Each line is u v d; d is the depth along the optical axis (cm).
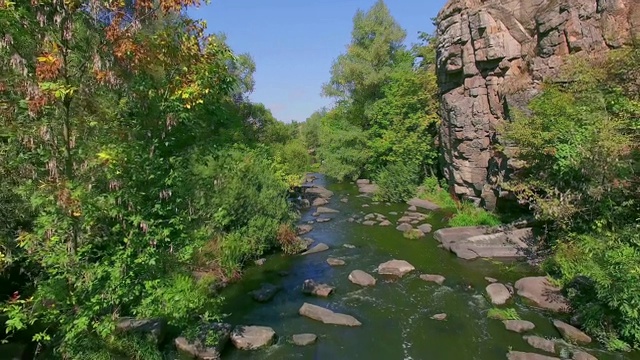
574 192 1245
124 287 615
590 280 989
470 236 1608
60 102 520
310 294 1206
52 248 568
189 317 772
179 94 598
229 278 1288
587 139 1164
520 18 1806
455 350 888
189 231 694
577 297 999
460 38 1975
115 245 615
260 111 2836
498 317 1007
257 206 1517
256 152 1714
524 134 1394
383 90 3325
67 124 532
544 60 1666
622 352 808
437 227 1888
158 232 620
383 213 2286
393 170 2631
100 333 667
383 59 3644
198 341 868
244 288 1255
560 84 1523
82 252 587
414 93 2802
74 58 535
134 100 611
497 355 855
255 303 1145
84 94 556
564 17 1603
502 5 1845
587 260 1032
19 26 479
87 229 572
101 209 550
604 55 1419
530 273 1269
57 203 512
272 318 1053
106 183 580
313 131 5688
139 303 702
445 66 2183
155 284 633
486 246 1490
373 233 1873
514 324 951
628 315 798
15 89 511
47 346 728
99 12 543
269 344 916
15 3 474
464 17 1955
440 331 973
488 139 1883
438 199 2342
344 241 1766
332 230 1962
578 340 869
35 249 617
